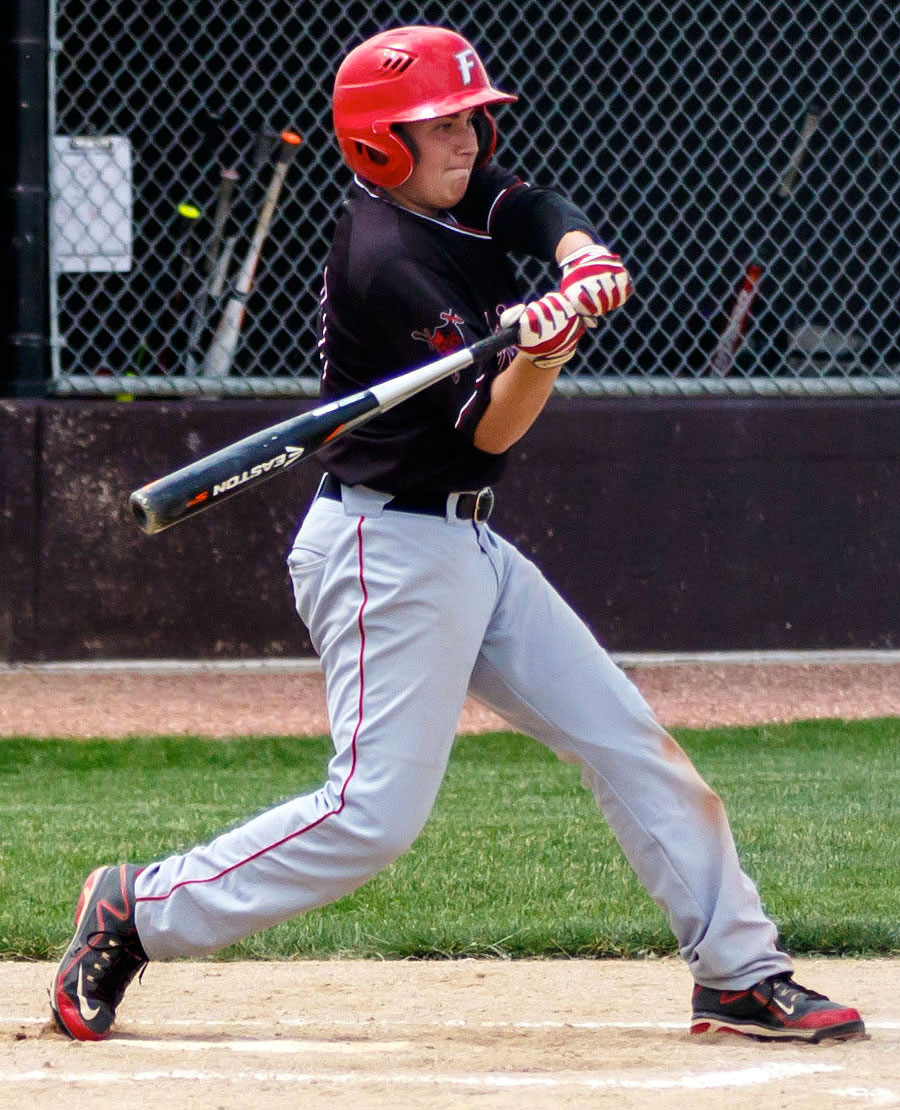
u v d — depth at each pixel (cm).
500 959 1427
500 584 1095
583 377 3297
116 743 2492
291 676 3030
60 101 3472
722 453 3200
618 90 3381
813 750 2491
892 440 3250
